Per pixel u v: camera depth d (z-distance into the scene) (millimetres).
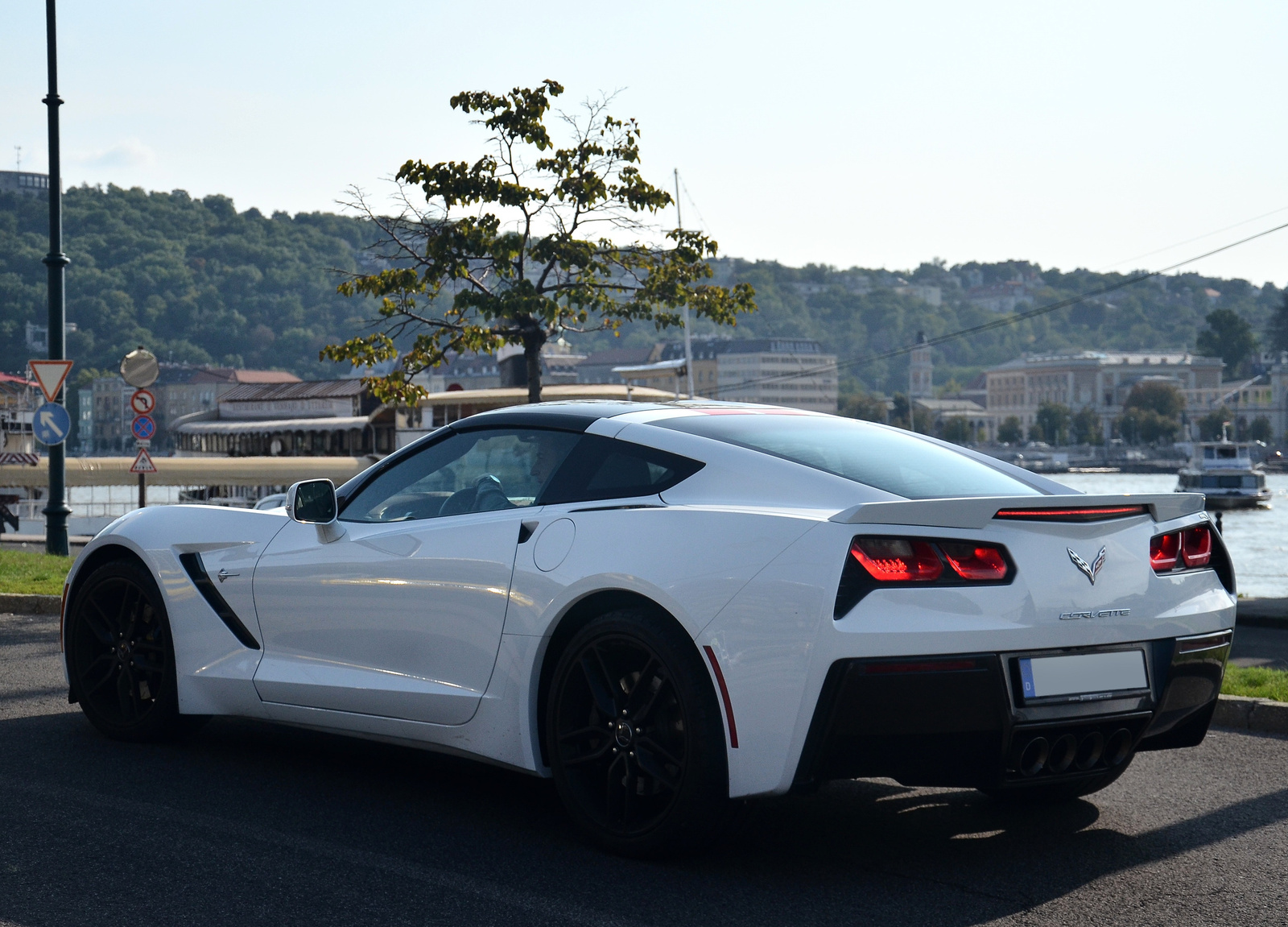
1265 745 5766
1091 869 3730
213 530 4984
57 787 4480
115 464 37875
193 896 3363
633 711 3711
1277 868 3771
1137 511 3758
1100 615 3559
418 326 21906
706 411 4352
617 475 4020
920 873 3664
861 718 3311
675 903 3355
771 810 4352
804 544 3422
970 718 3354
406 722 4281
